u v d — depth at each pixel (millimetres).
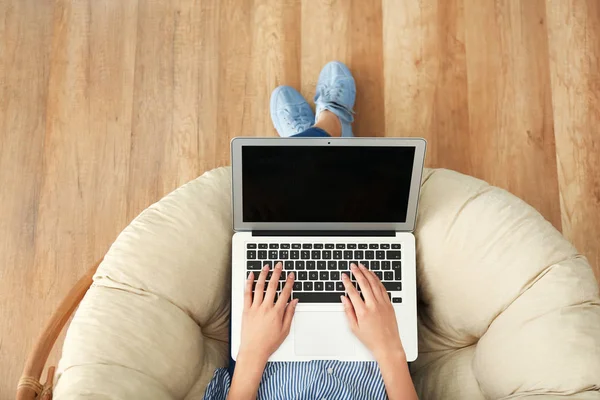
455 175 1237
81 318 1083
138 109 1677
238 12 1707
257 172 1096
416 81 1685
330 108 1597
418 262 1210
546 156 1646
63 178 1649
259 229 1173
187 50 1697
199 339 1177
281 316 1114
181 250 1153
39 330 1576
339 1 1709
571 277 1077
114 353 1042
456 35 1698
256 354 1087
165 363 1086
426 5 1708
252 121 1673
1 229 1626
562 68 1681
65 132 1668
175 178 1652
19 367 1555
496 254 1131
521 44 1691
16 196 1640
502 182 1642
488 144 1655
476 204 1176
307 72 1694
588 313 1044
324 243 1174
